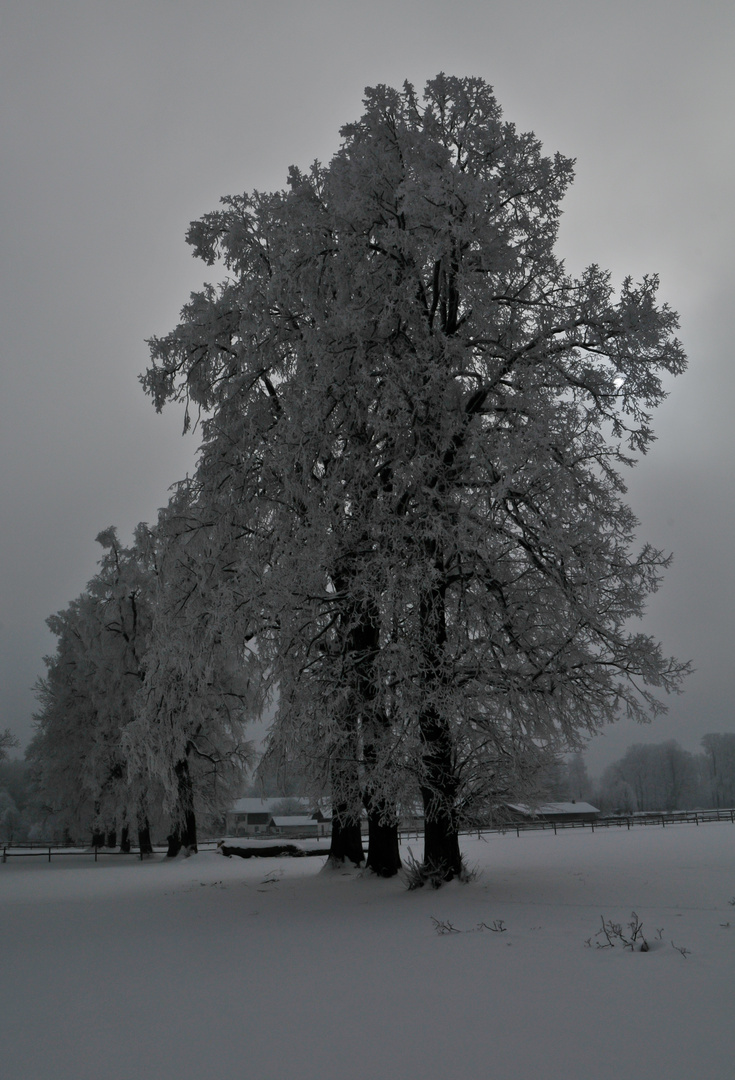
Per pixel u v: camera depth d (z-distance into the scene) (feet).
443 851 50.62
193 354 66.33
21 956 36.81
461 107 55.98
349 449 56.39
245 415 63.10
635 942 28.48
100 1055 20.17
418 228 51.85
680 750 393.50
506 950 29.63
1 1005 26.58
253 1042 20.40
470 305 53.52
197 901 57.62
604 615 50.70
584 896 42.60
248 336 60.23
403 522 49.62
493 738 50.01
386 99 56.80
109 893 69.15
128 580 135.54
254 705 59.98
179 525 65.16
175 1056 19.67
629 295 52.06
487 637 50.42
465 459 51.21
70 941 40.93
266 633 57.47
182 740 75.56
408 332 55.21
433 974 26.73
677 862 61.52
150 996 26.66
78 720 147.13
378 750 48.65
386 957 30.53
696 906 36.78
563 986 23.58
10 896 69.36
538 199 56.39
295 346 57.06
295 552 51.78
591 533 49.65
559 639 51.57
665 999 21.33
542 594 53.83
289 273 56.18
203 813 134.10
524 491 49.32
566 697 50.93
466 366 55.77
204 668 64.34
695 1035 18.34
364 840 142.00
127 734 67.77
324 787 54.44
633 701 51.29
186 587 64.34
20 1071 19.17
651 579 50.93
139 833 137.39
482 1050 18.51
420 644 48.06
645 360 52.60
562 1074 16.65
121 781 132.36
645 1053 17.47
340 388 53.83
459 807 50.21
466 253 53.62
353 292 54.13
